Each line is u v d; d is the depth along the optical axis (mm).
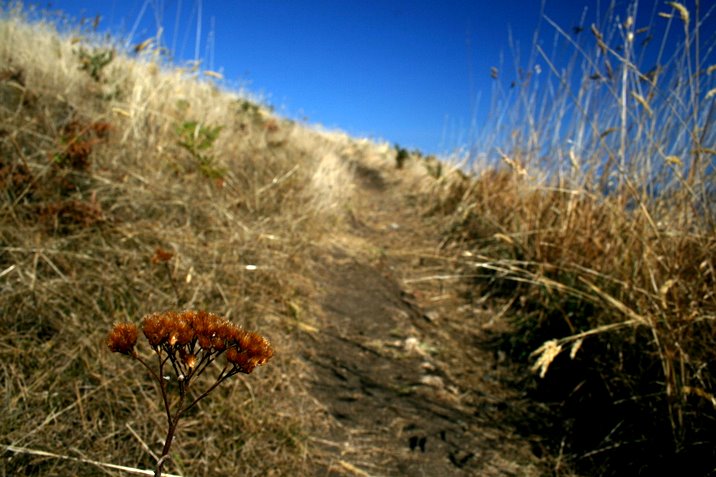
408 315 3113
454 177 5504
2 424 1323
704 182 2174
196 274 2322
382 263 3883
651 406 1970
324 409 2051
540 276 2912
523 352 2703
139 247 2359
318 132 9914
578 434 2074
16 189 2242
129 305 1964
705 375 1898
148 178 2852
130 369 1705
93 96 3539
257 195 3475
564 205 3328
